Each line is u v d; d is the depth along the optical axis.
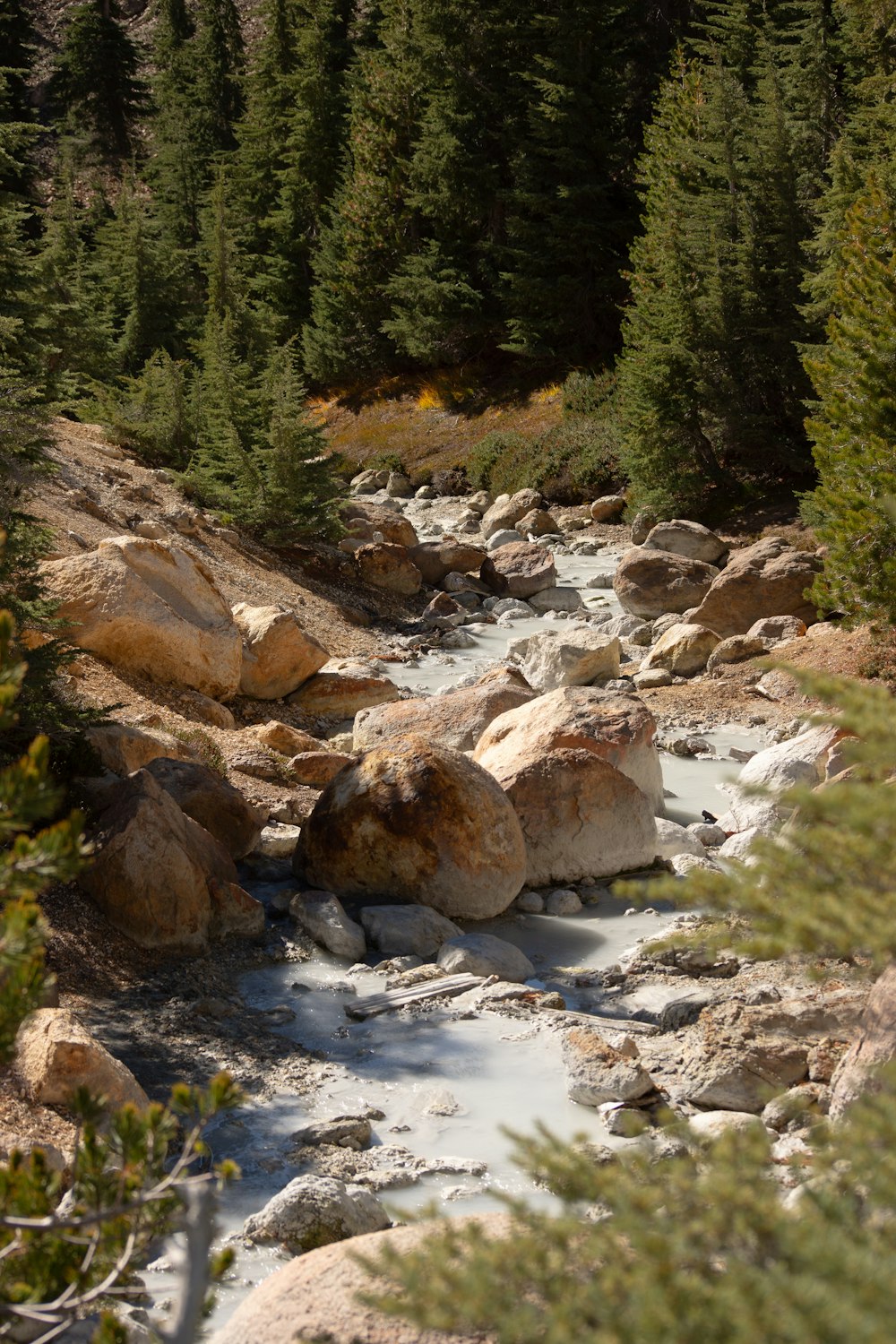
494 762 13.52
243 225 67.25
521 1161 3.18
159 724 15.55
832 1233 2.63
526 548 31.00
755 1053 7.63
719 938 3.44
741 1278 2.54
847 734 13.59
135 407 33.34
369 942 11.08
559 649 21.19
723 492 38.41
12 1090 7.00
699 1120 7.25
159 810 10.85
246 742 16.70
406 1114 7.78
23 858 3.39
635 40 55.12
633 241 50.72
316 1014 9.52
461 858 11.63
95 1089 7.12
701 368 37.38
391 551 30.22
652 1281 2.62
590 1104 7.79
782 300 37.31
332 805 12.13
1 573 12.45
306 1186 6.35
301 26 68.56
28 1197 3.51
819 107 41.41
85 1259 3.54
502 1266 2.84
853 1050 6.54
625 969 10.39
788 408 38.00
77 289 42.84
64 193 54.16
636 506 39.31
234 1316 4.53
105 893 10.45
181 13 99.75
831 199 31.41
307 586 28.06
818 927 3.11
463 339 55.75
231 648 18.45
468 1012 9.35
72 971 9.65
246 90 71.75
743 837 13.24
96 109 87.62
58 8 110.88
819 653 20.34
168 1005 9.46
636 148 54.62
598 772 12.73
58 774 11.64
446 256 54.97
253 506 29.06
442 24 53.38
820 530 21.39
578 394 47.94
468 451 50.06
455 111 53.94
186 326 50.25
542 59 49.62
